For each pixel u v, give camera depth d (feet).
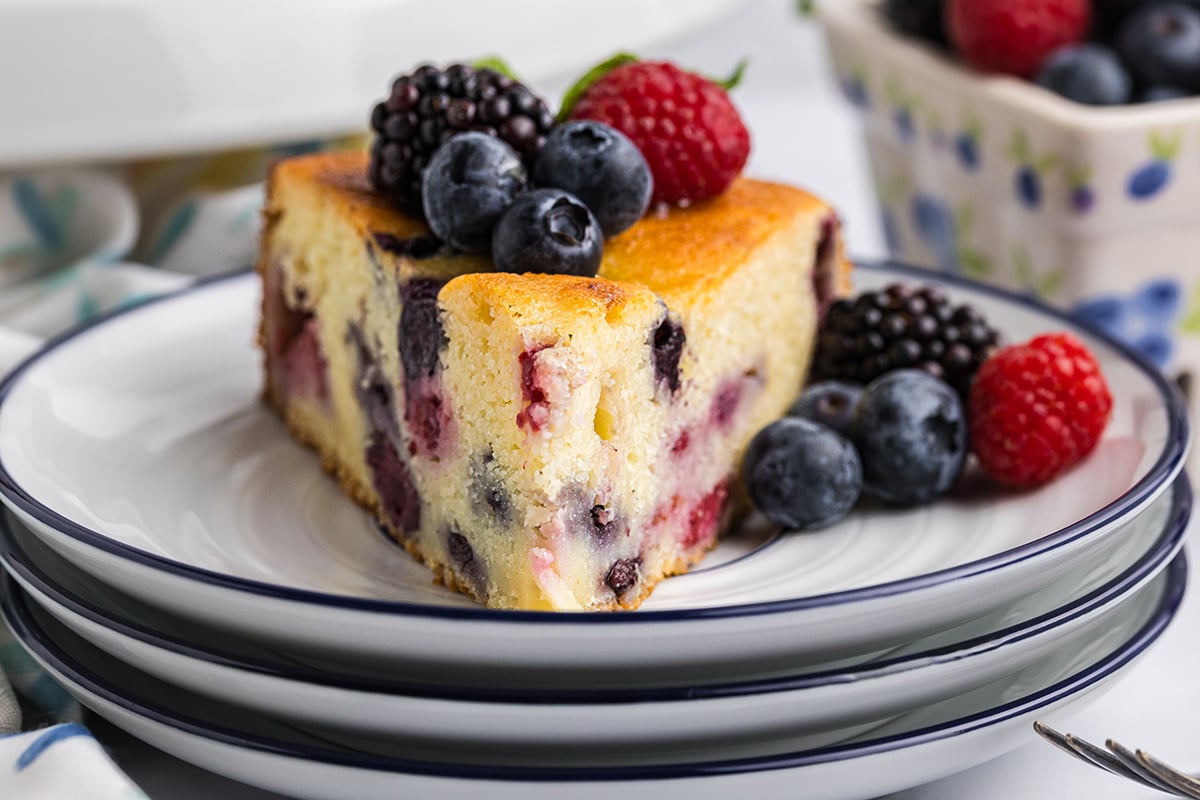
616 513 1.32
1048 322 1.51
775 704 1.18
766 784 1.19
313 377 1.47
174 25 1.68
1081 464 1.39
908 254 1.83
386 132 1.39
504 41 1.79
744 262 1.39
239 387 1.52
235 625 1.21
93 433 1.44
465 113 1.36
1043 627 1.22
